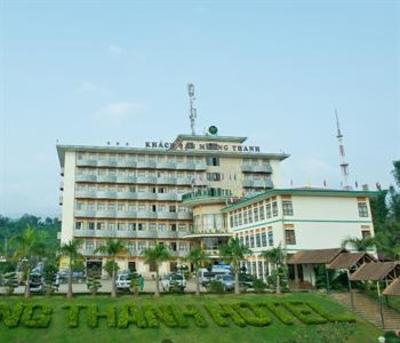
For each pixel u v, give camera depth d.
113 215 86.06
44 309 39.78
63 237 83.31
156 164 91.19
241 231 70.44
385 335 37.94
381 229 69.94
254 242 65.31
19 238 44.28
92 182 87.69
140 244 86.12
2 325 36.84
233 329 38.97
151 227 88.25
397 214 85.00
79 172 87.94
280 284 51.25
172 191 91.44
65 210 85.00
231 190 92.75
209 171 93.44
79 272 65.00
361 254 46.53
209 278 54.47
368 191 61.00
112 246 46.56
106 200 87.69
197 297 45.97
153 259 46.66
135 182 89.44
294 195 58.84
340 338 31.92
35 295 45.22
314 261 50.56
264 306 43.84
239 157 95.25
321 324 40.44
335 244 58.28
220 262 72.62
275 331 39.03
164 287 52.91
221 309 42.03
